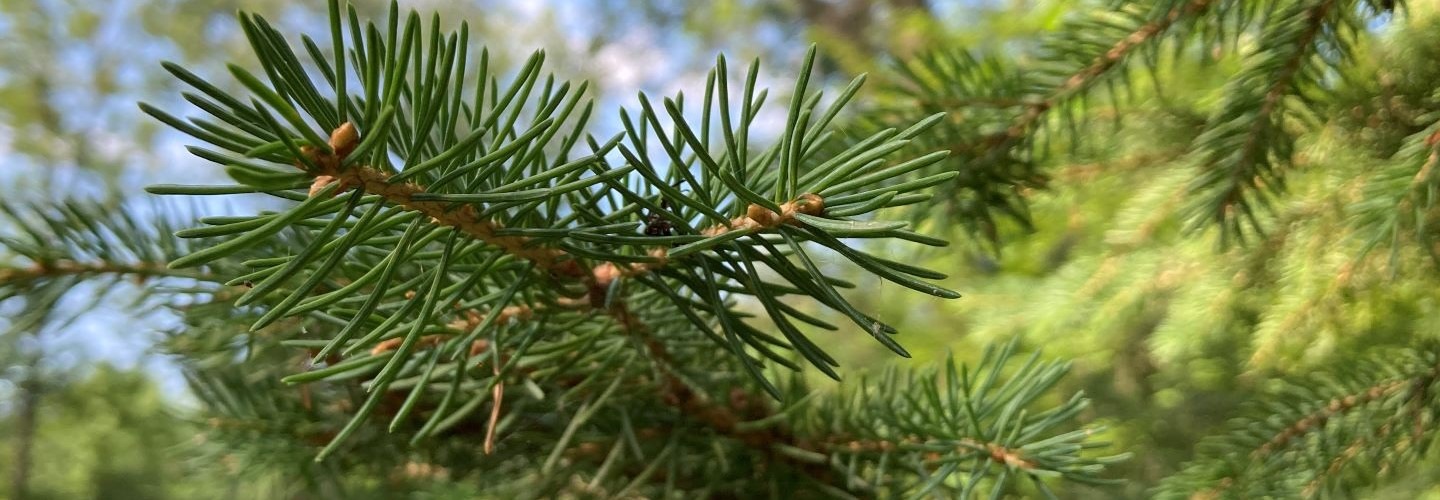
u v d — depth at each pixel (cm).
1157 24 27
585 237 17
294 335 26
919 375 27
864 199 16
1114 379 75
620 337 24
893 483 26
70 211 27
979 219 34
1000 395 25
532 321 22
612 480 27
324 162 15
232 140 15
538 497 28
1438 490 46
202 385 31
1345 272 34
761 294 17
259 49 15
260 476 34
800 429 27
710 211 17
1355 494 41
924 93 31
